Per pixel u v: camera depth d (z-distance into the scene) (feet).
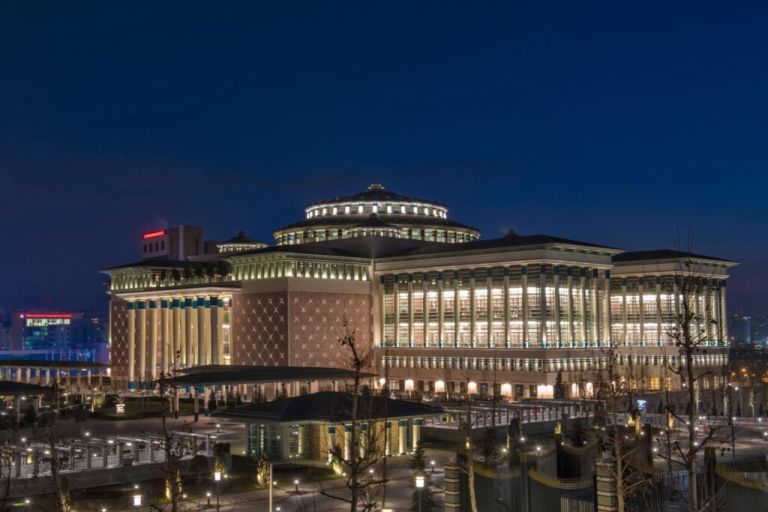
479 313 654.94
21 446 338.95
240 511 253.85
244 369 553.64
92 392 629.51
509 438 326.44
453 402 538.47
